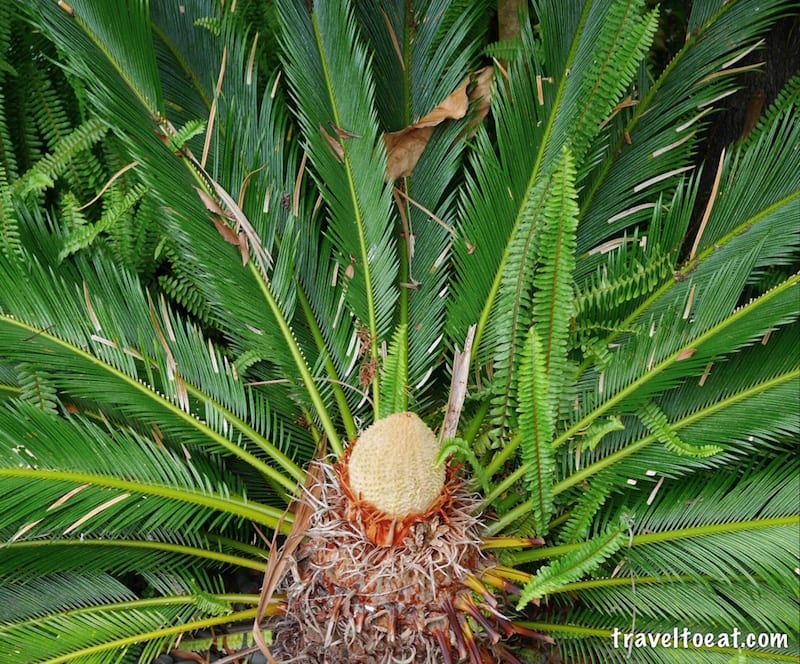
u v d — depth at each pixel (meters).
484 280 1.25
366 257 1.26
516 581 1.11
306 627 1.10
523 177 1.23
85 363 1.14
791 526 1.03
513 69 1.23
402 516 1.03
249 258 1.19
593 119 1.17
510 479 1.13
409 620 1.05
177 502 1.12
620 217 1.28
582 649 1.15
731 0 1.28
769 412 1.08
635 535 1.11
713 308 1.09
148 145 1.15
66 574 1.12
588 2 1.20
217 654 1.20
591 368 1.21
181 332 1.21
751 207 1.17
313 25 1.24
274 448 1.20
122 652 1.06
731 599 1.08
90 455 1.09
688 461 1.10
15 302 1.12
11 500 1.03
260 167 1.23
